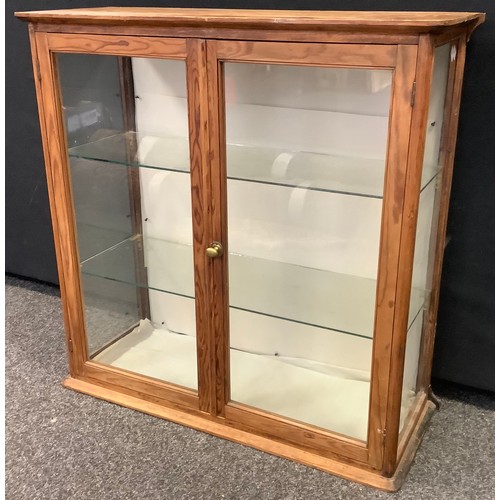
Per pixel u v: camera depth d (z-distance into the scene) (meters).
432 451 1.72
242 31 1.37
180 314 2.03
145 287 1.96
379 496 1.56
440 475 1.63
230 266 1.68
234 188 1.62
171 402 1.86
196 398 1.81
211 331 1.71
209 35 1.40
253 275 1.76
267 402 1.77
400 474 1.60
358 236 1.66
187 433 1.80
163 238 2.00
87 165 1.81
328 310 1.65
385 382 1.51
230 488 1.59
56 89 1.65
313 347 1.84
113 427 1.82
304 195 1.66
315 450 1.68
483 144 1.66
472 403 1.92
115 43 1.53
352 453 1.62
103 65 1.72
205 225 1.59
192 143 1.53
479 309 1.82
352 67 1.29
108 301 2.00
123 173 1.92
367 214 1.62
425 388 1.86
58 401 1.93
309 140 1.61
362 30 1.25
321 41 1.30
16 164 2.50
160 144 1.81
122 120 1.84
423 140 1.29
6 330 2.34
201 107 1.48
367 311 1.62
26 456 1.70
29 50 2.27
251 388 1.81
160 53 1.48
